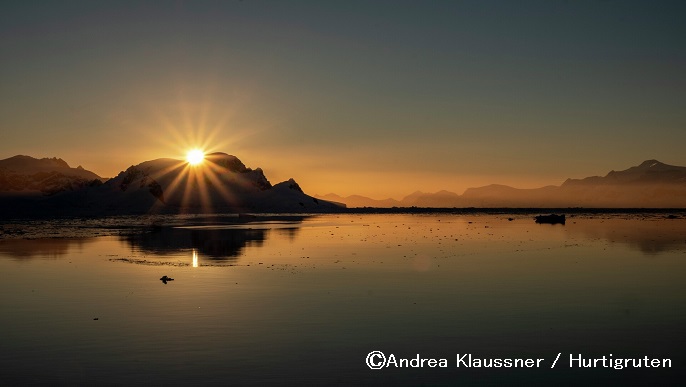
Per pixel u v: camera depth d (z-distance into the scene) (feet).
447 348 69.10
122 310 88.63
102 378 58.54
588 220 495.00
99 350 67.72
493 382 58.08
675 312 87.86
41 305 92.63
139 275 126.00
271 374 59.72
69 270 134.72
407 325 79.46
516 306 92.02
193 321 81.51
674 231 300.61
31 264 146.41
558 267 140.77
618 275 126.93
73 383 57.21
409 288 108.68
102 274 127.65
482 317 84.28
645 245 207.41
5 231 303.68
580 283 115.24
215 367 61.87
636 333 75.82
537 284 113.60
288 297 99.25
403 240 236.43
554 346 70.08
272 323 80.18
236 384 56.90
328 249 191.93
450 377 59.62
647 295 101.76
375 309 89.56
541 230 318.04
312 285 112.27
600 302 95.40
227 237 253.03
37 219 559.79
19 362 63.46
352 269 136.77
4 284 113.70
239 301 95.71
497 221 483.92
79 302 95.09
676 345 70.64
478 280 119.14
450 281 117.70
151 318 83.20
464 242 224.94
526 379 59.06
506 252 179.93
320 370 61.11
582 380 59.16
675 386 57.62
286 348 68.54
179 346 69.26
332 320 82.38
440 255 170.40
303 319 82.74
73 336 73.67
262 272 131.13
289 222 460.14
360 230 321.52
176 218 587.68
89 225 388.98
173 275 126.31
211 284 113.60
